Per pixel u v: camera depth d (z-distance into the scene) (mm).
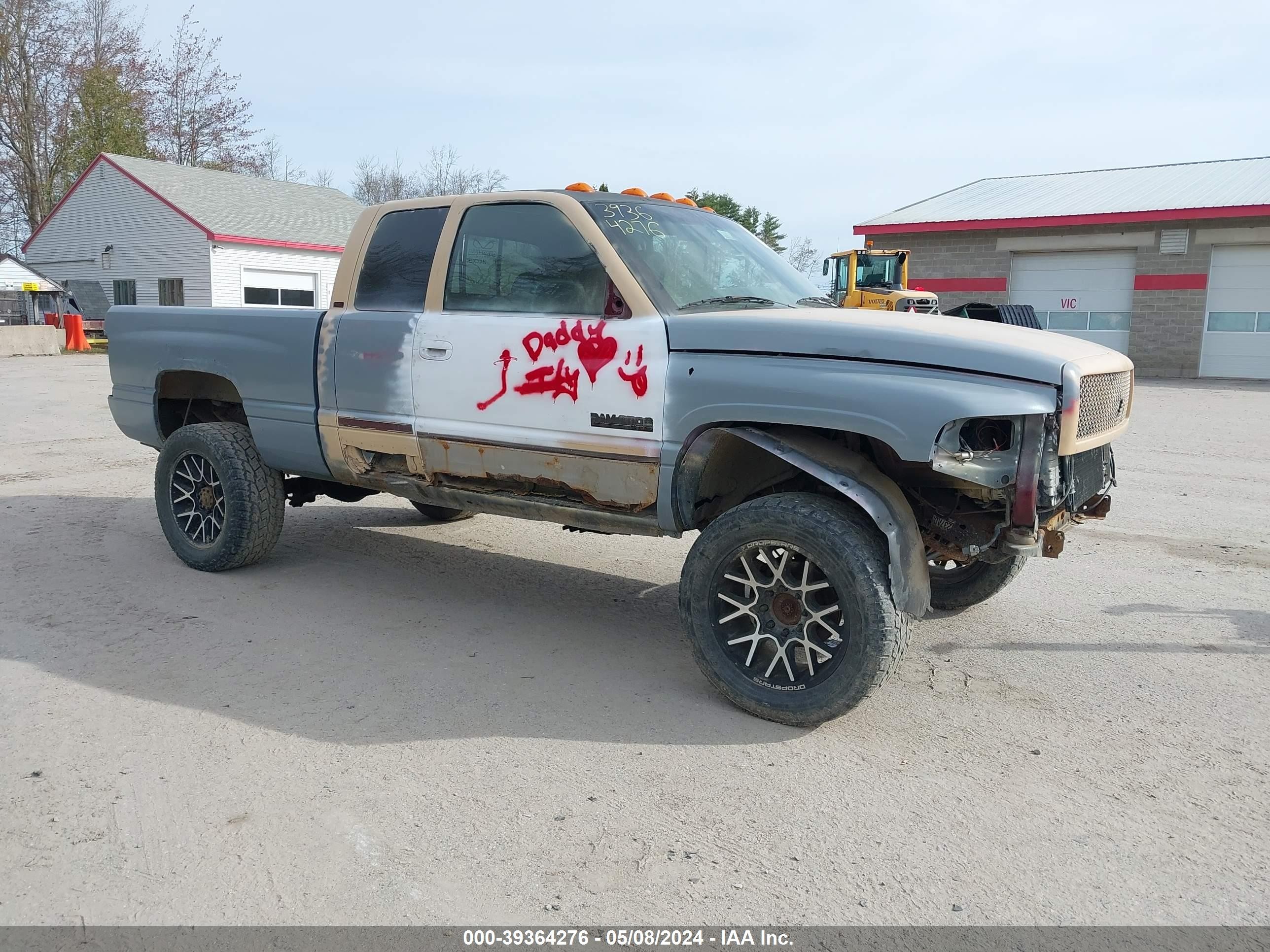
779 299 4617
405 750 3537
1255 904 2693
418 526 7188
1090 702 4082
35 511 7309
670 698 4066
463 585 5668
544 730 3730
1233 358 23359
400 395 4770
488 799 3201
